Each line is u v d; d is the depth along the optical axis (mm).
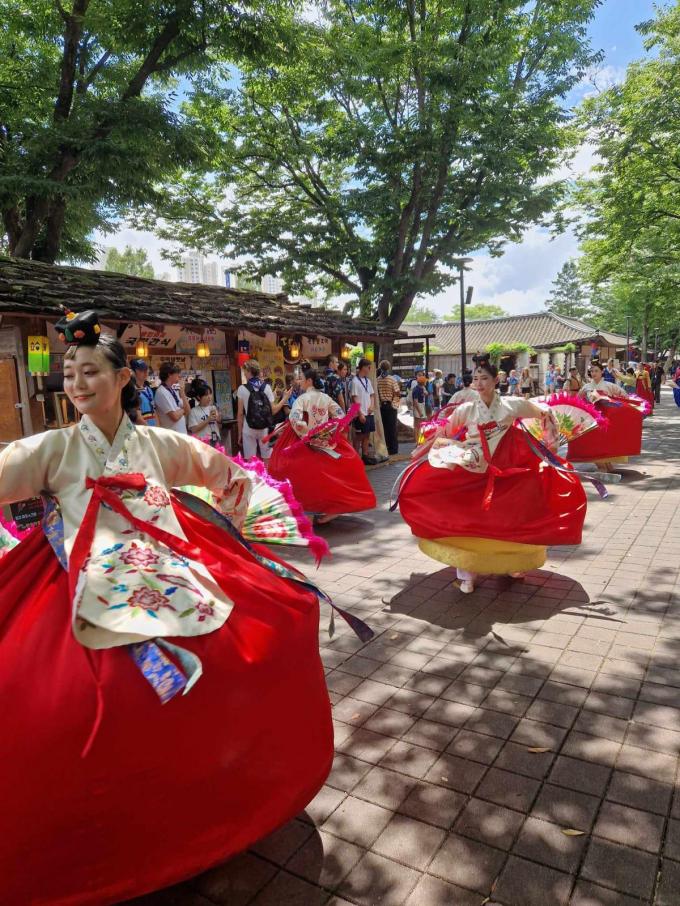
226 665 1881
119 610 1833
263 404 8945
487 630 4207
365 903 2107
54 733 1678
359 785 2697
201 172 18047
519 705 3287
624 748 2887
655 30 14672
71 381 2080
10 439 6668
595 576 5148
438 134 15039
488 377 4574
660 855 2264
